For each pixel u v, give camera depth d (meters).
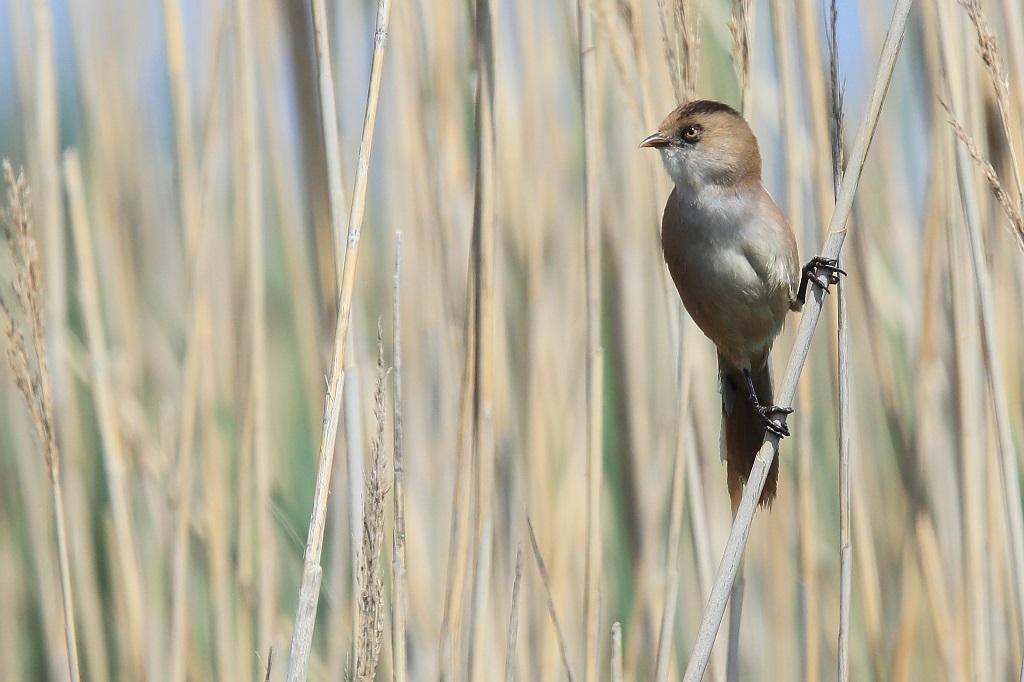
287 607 8.21
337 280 5.84
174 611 7.16
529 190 7.89
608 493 8.62
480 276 6.29
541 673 7.26
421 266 7.61
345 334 5.09
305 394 8.02
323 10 5.88
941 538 7.47
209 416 7.55
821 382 8.87
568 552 7.52
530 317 7.72
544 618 7.33
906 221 8.38
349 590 7.10
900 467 7.47
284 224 7.96
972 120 6.59
